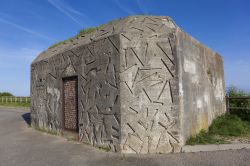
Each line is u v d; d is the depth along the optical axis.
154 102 6.55
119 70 6.77
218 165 5.39
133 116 6.59
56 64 9.61
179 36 6.91
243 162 5.52
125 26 7.17
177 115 6.47
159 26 6.95
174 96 6.52
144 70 6.64
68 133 8.85
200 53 8.62
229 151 6.36
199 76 8.33
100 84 7.33
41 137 9.23
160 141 6.44
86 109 7.82
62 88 9.24
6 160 6.39
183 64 7.00
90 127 7.61
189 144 6.67
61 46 10.51
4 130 11.30
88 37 8.61
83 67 8.05
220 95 10.84
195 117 7.63
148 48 6.68
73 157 6.41
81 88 8.09
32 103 11.85
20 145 8.03
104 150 6.91
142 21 7.24
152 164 5.61
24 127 12.01
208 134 7.88
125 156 6.26
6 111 21.89
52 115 9.83
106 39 7.24
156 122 6.50
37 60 11.60
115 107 6.81
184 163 5.57
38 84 11.11
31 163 6.07
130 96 6.64
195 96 7.78
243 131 8.30
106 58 7.19
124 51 6.79
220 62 11.30
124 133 6.58
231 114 10.67
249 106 10.86
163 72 6.60
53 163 6.00
